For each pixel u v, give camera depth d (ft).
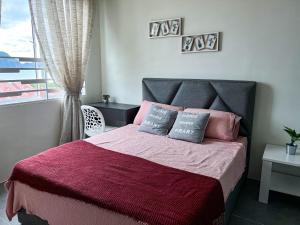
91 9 11.56
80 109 11.23
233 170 6.75
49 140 10.91
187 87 10.06
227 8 9.16
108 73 12.89
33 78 10.21
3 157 9.12
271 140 9.08
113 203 4.54
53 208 5.52
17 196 6.25
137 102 12.25
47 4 9.65
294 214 7.40
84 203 4.92
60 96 11.37
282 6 8.21
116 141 8.41
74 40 10.77
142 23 11.25
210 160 6.79
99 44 12.79
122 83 12.53
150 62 11.39
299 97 8.40
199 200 4.67
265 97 8.96
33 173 5.75
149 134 9.33
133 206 4.42
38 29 9.51
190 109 9.66
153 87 10.97
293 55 8.29
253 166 9.55
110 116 11.50
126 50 12.02
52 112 10.89
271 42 8.57
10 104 9.15
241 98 8.93
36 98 10.42
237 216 7.27
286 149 8.12
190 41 10.08
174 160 6.79
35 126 10.18
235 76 9.43
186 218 4.12
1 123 8.92
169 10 10.43
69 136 11.17
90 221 4.92
